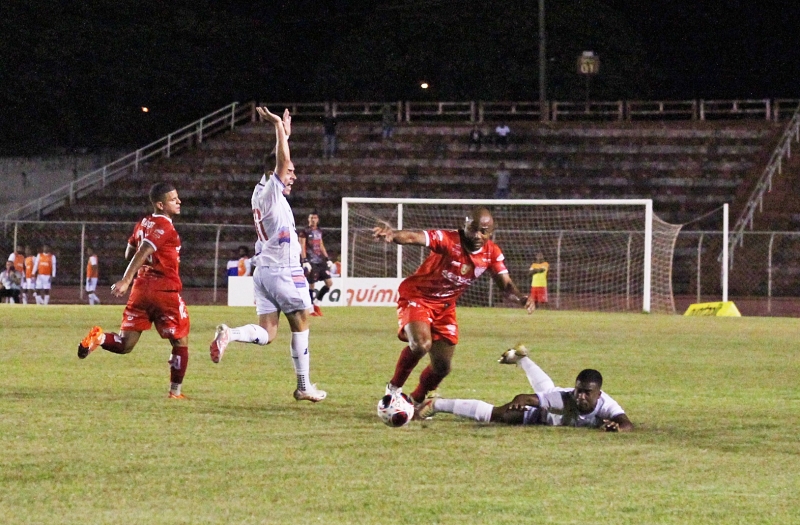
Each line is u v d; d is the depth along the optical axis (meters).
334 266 45.66
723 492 8.89
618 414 11.91
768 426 12.46
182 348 13.99
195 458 9.89
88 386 15.11
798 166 62.28
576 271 57.91
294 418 12.45
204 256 61.94
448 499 8.48
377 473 9.40
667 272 52.66
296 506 8.18
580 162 66.44
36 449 10.17
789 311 51.34
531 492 8.77
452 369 18.72
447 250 12.32
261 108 13.48
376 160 67.44
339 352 21.75
